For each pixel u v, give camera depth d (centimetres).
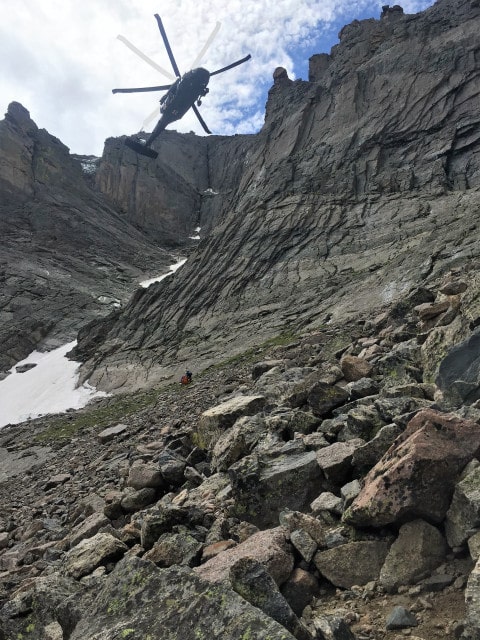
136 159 19650
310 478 790
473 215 5869
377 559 575
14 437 4859
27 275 11462
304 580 573
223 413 1312
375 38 13450
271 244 8731
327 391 1092
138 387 5956
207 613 445
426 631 457
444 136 9988
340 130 11550
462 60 11119
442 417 640
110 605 513
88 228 14862
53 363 8069
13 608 674
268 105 14938
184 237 18288
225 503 891
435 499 566
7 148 15550
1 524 1791
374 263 6881
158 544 748
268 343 5184
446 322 1316
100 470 2081
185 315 7862
